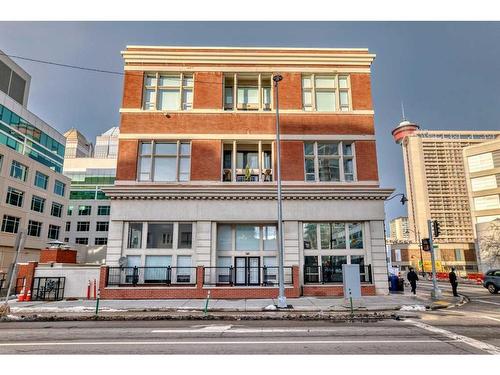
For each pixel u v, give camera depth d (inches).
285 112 850.8
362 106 863.7
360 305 583.2
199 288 707.4
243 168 852.6
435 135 4707.2
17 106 2106.3
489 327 401.4
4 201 1898.4
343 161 840.9
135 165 810.2
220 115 845.2
